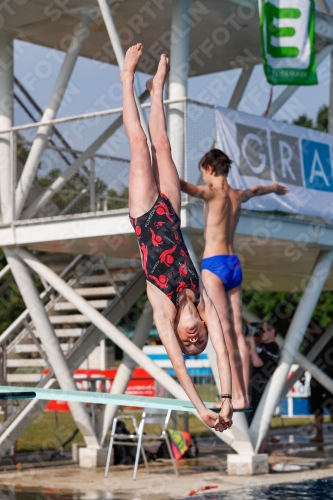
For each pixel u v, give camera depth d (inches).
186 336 234.5
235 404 354.6
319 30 674.8
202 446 775.7
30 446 783.1
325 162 610.9
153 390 865.5
